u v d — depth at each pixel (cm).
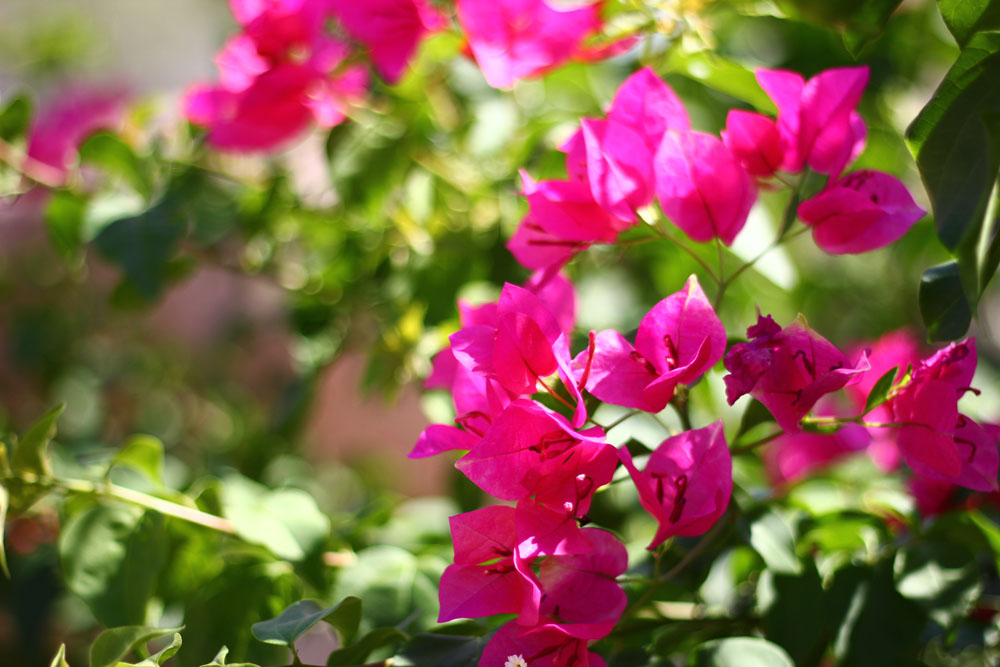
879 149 99
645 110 71
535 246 73
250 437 138
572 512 64
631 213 70
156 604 78
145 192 97
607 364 66
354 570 75
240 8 93
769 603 73
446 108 100
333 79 89
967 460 68
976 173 64
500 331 65
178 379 168
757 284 100
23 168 97
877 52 105
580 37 84
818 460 92
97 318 161
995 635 79
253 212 107
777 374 65
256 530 76
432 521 92
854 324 130
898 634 72
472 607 64
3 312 161
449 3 89
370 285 104
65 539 75
